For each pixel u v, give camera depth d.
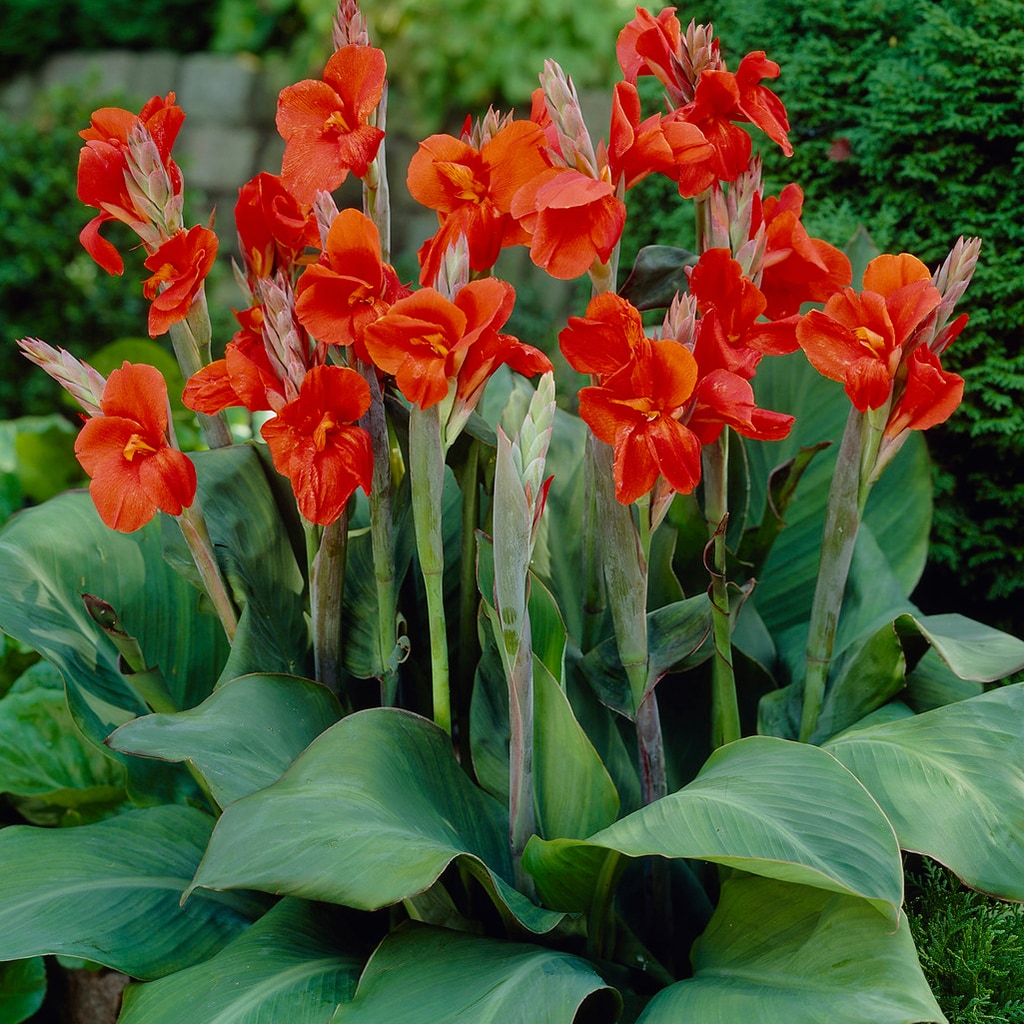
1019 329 2.24
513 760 1.66
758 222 1.72
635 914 1.85
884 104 2.29
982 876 1.60
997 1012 1.75
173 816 1.83
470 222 1.67
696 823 1.57
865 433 1.69
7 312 4.28
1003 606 2.38
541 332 4.79
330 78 1.68
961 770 1.65
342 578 1.76
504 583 1.60
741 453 1.88
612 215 1.61
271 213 1.74
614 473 1.59
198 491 1.84
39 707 2.07
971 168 2.26
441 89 6.02
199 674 1.94
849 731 1.73
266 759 1.68
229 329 4.51
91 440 1.65
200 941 1.72
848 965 1.55
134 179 1.70
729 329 1.68
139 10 6.58
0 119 4.44
